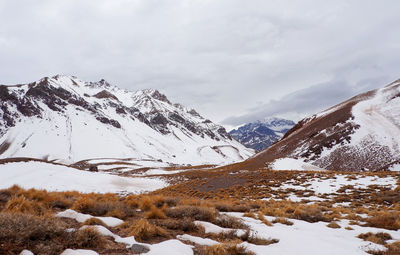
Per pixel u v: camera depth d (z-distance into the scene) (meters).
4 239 3.83
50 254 3.73
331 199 18.20
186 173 56.50
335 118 80.75
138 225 5.62
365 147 57.72
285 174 30.80
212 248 4.86
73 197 11.23
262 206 13.64
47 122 194.75
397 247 6.45
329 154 60.25
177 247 4.87
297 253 5.63
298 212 11.20
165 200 11.60
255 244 6.11
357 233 8.45
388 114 71.50
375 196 17.64
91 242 4.45
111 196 13.10
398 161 48.53
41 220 4.64
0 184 28.20
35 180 30.86
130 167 105.12
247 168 64.00
